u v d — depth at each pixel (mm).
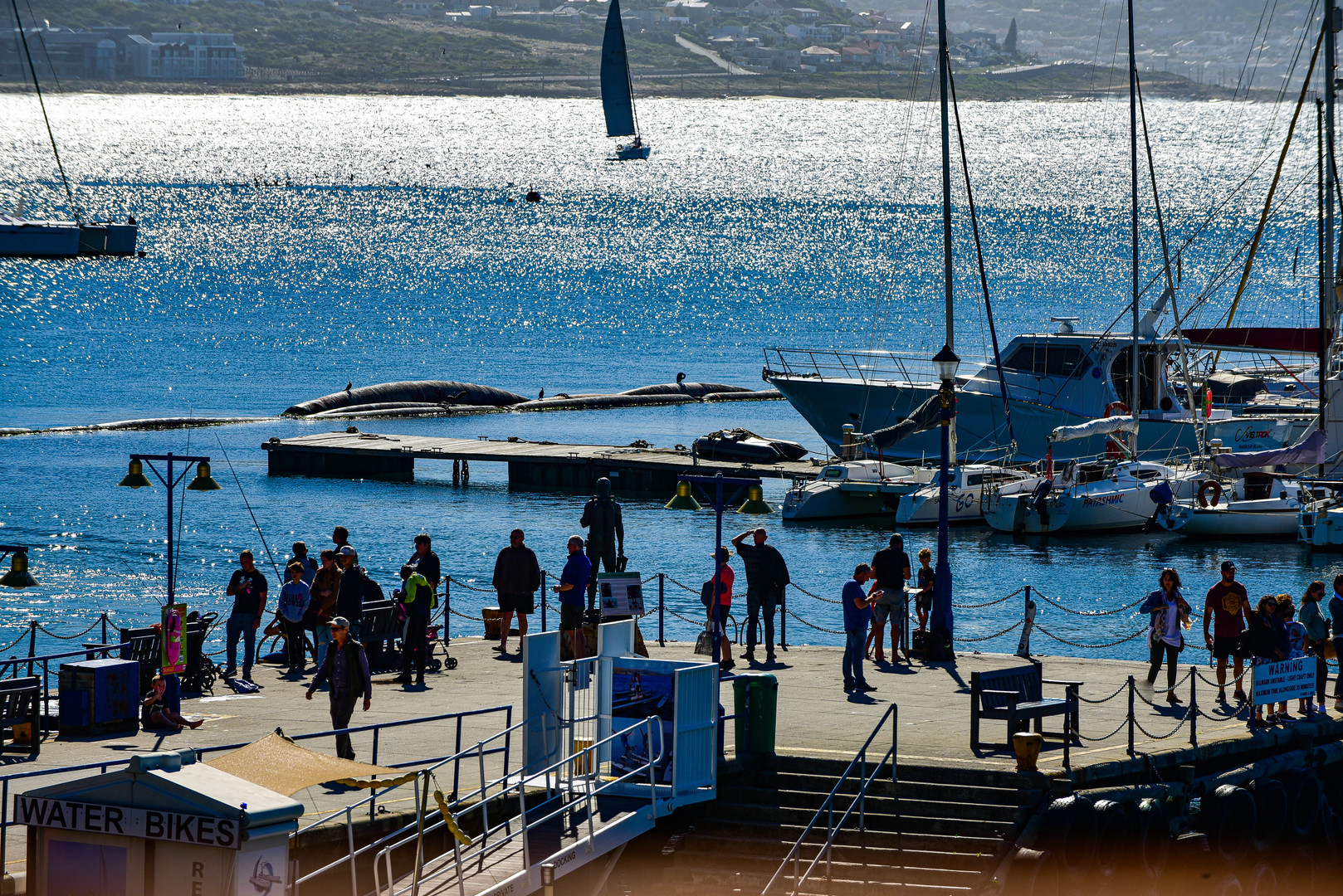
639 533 103875
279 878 27484
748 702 41344
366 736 43844
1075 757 41594
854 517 111500
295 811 27438
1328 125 107000
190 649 49938
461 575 89875
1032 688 43625
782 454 127812
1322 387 107312
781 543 101000
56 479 117188
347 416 153750
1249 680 53469
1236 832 43500
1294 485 106312
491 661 55875
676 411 164500
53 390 166875
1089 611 82938
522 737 39500
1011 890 36969
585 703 40250
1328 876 47688
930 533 105188
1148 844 40625
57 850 27906
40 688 43594
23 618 76312
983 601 85062
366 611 52562
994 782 39438
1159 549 100812
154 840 27219
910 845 38250
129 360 192375
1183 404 130500
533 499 117125
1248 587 88812
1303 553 99500
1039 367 122375
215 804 26859
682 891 37781
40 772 31562
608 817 37219
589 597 54250
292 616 54188
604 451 126750
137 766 27438
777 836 39250
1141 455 117500
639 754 38875
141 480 46969
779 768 41188
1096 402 119812
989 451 119875
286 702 48594
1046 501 104750
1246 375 152125
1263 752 46125
